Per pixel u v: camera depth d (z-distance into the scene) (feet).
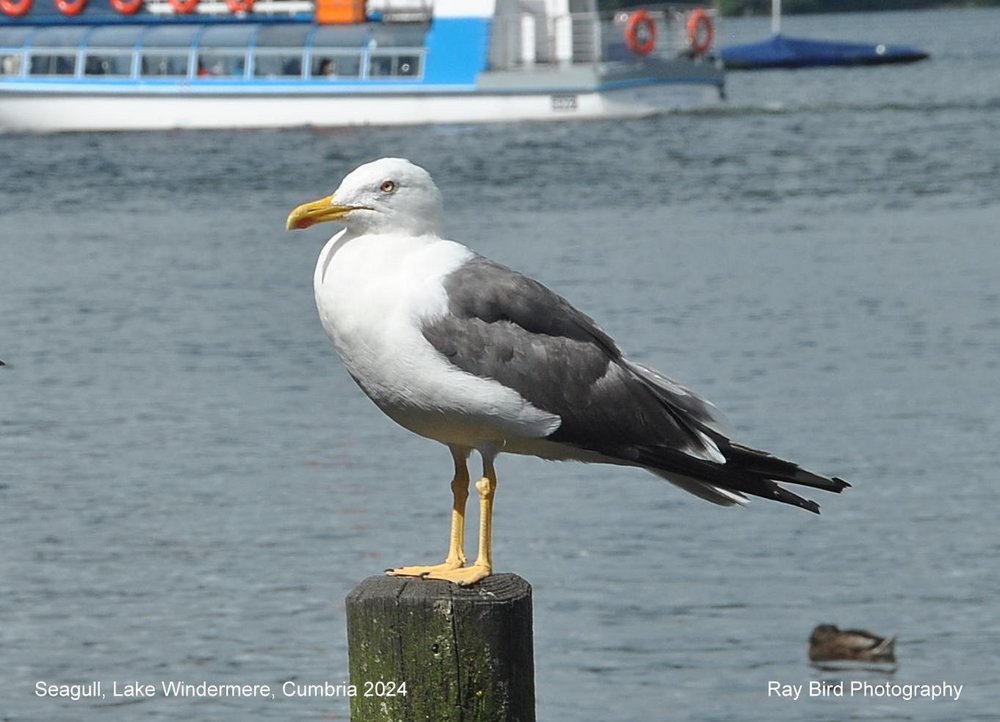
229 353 81.87
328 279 25.09
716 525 54.08
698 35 202.18
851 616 46.32
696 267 104.27
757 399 70.90
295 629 45.83
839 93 241.55
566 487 58.59
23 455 63.46
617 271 102.78
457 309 24.81
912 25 572.92
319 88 190.70
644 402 25.77
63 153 176.04
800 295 94.43
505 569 50.21
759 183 146.92
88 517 55.52
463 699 22.54
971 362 77.30
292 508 56.44
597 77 190.60
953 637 45.24
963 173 149.07
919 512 55.31
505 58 194.59
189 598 48.08
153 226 127.54
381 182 25.04
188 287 100.27
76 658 43.93
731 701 41.32
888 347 80.84
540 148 172.14
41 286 100.89
